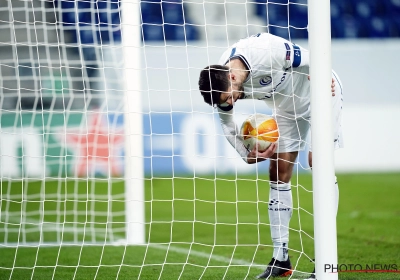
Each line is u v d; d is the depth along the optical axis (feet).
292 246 71.10
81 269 59.16
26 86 136.36
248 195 122.93
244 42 50.49
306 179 136.98
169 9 165.27
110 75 125.70
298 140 53.72
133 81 73.77
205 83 48.62
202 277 53.93
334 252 44.16
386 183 132.77
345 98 152.87
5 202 113.60
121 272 57.16
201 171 143.23
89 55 129.70
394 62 155.22
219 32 165.99
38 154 134.41
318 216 44.34
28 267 60.49
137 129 74.33
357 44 155.53
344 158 151.64
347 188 127.85
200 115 142.20
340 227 85.87
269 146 51.90
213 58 144.97
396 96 153.69
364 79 153.99
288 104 54.70
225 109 50.42
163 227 88.28
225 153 143.95
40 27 75.72
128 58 73.36
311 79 44.73
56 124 134.21
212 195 123.44
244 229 86.22
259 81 51.16
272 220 53.47
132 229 74.69
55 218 99.14
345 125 151.84
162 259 64.18
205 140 142.92
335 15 180.04
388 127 152.56
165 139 142.00
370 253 64.95
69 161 134.92
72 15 128.88
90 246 73.61
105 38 125.59
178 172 142.92
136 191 74.38
